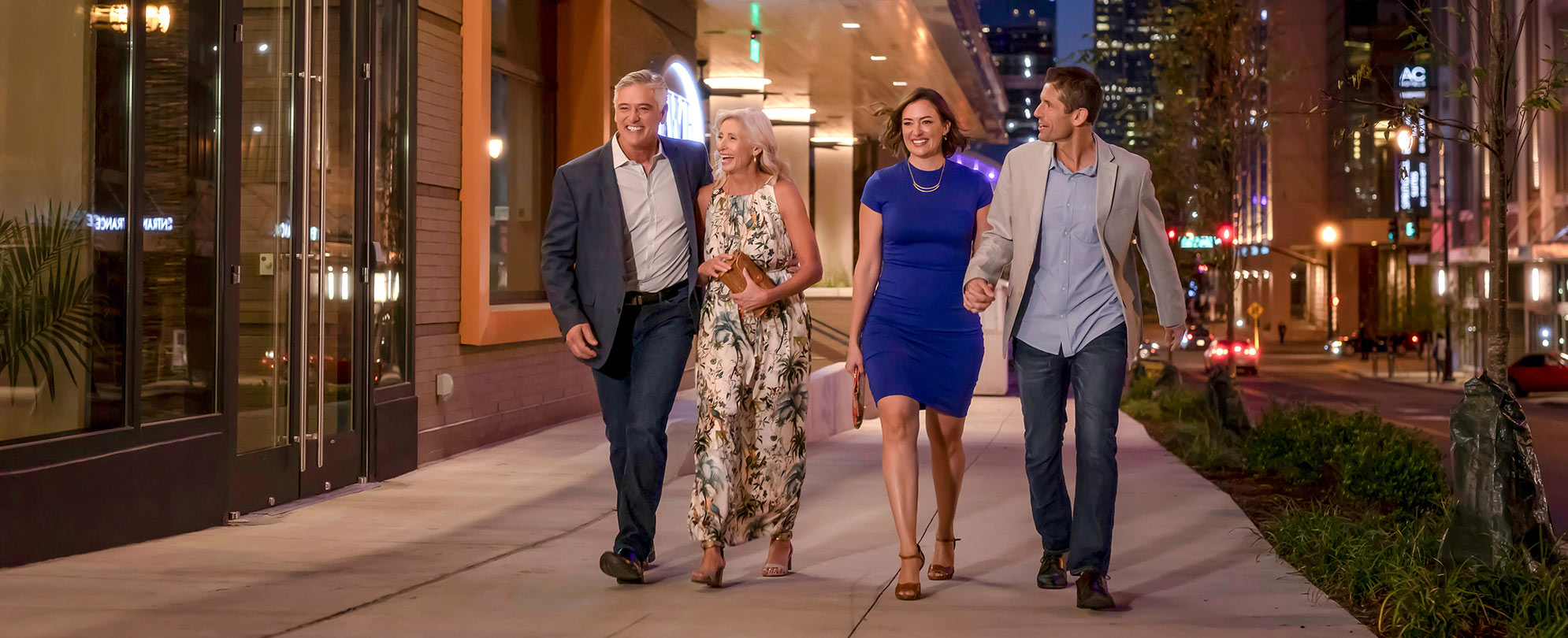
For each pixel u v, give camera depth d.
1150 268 5.37
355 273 9.48
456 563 6.29
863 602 5.38
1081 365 5.30
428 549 6.71
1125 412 18.97
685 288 5.74
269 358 8.48
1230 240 18.62
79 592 5.55
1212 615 5.14
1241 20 18.67
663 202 5.69
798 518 7.91
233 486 7.83
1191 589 5.70
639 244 5.69
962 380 5.57
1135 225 5.40
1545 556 5.54
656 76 5.70
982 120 36.62
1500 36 6.46
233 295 7.79
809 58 25.62
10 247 6.49
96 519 6.64
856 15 21.16
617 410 5.91
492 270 13.09
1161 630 4.86
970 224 5.52
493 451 11.68
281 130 8.59
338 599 5.41
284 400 8.61
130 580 5.82
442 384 11.20
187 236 7.50
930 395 5.49
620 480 5.90
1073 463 11.36
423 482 9.58
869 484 9.66
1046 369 5.41
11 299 6.47
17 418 6.45
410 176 10.49
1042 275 5.39
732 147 5.61
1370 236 85.38
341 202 9.40
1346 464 8.73
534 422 13.49
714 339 5.63
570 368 14.66
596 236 5.67
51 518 6.37
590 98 15.04
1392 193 86.06
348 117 9.52
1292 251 91.25
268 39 8.47
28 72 6.66
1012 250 5.41
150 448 7.02
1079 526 5.24
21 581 5.79
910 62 26.05
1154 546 6.92
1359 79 7.41
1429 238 75.62
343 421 9.37
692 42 19.92
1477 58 6.89
